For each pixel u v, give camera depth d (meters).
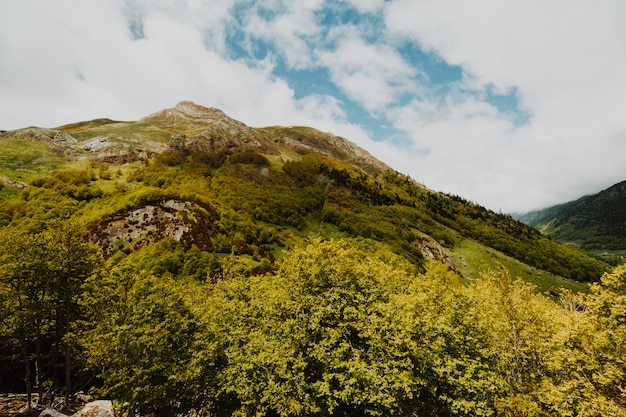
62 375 42.53
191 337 27.77
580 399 19.56
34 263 30.05
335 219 163.25
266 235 119.75
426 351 22.48
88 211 106.19
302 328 25.05
